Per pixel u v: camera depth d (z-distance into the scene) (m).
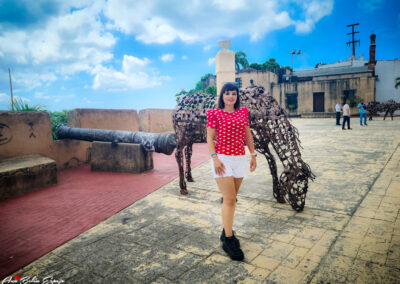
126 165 6.43
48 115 6.87
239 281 2.08
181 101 4.48
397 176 4.55
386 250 2.38
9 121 5.99
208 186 4.89
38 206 4.18
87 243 2.87
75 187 5.27
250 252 2.52
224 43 10.81
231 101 2.55
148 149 6.09
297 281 2.05
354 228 2.85
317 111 29.66
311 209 3.47
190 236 2.92
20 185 4.82
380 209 3.29
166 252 2.60
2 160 5.59
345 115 12.90
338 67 34.22
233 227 3.08
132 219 3.50
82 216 3.69
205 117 4.12
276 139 3.47
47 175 5.32
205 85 35.31
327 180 4.67
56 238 3.03
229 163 2.51
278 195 3.79
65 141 7.33
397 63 29.09
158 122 12.31
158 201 4.18
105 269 2.35
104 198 4.48
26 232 3.22
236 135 2.51
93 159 6.81
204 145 10.80
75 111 8.09
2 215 3.82
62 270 2.37
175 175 5.98
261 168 6.03
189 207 3.84
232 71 10.93
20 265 2.48
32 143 6.48
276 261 2.34
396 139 8.73
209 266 2.32
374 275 2.05
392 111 19.56
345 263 2.24
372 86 26.95
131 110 10.06
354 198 3.74
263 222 3.18
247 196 4.15
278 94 30.91
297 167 3.35
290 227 3.00
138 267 2.36
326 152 7.21
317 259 2.33
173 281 2.13
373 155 6.39
